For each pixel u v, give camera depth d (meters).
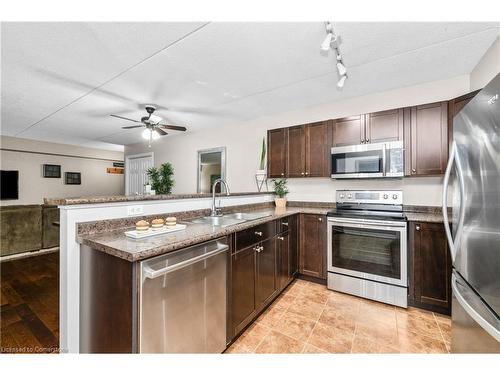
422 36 1.81
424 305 2.13
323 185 3.33
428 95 2.62
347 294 2.44
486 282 1.04
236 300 1.65
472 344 1.11
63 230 1.34
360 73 2.41
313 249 2.74
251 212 2.68
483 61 2.09
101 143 6.25
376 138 2.60
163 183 4.48
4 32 1.73
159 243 1.19
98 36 1.79
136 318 1.05
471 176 1.18
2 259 3.59
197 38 1.82
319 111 3.34
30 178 5.91
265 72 2.37
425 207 2.61
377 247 2.28
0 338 1.72
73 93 2.86
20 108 3.40
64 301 1.35
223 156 4.39
